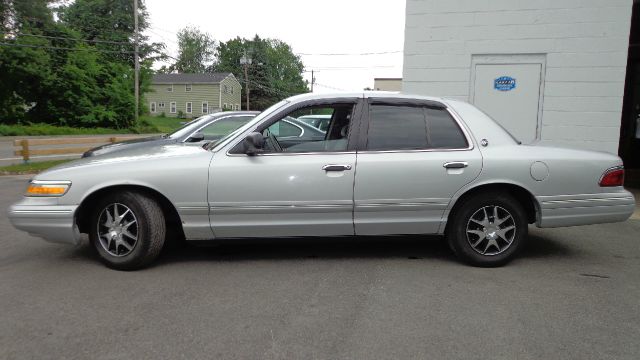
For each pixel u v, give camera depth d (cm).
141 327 331
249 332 324
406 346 305
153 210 446
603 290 404
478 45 813
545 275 442
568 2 769
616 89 766
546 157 457
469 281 425
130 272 449
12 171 1239
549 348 303
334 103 471
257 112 838
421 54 839
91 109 3950
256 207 448
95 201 460
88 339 314
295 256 500
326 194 449
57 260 486
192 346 304
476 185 453
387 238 468
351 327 331
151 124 4481
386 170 449
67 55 3888
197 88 6350
